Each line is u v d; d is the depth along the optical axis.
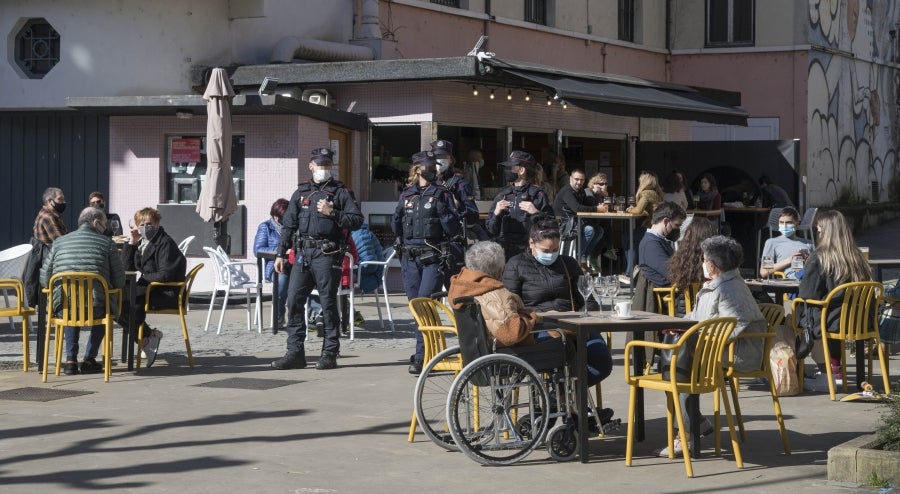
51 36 19.75
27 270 13.87
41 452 8.09
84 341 13.98
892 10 35.00
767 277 12.62
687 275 10.00
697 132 30.66
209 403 9.94
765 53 30.09
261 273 14.75
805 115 29.78
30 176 19.92
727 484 7.23
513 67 19.03
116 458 7.92
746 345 8.25
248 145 18.80
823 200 30.72
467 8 24.36
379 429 8.86
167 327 15.25
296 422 9.12
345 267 14.02
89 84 19.42
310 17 21.33
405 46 22.84
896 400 7.66
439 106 19.88
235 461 7.84
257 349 13.33
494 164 21.31
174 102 18.14
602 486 7.21
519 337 7.81
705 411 9.62
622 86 21.77
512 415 8.20
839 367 10.66
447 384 10.62
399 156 20.03
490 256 8.09
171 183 19.33
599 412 8.55
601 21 28.47
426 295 11.55
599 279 8.71
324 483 7.27
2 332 14.88
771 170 23.81
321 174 11.79
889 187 35.12
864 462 7.17
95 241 11.27
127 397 10.24
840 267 10.15
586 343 7.80
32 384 10.97
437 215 11.57
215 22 20.00
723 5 30.48
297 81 19.59
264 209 18.75
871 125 33.66
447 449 8.21
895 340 10.92
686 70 30.84
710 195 22.80
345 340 13.94
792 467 7.67
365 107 20.14
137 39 19.48
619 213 18.17
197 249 19.06
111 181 19.50
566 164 23.50
